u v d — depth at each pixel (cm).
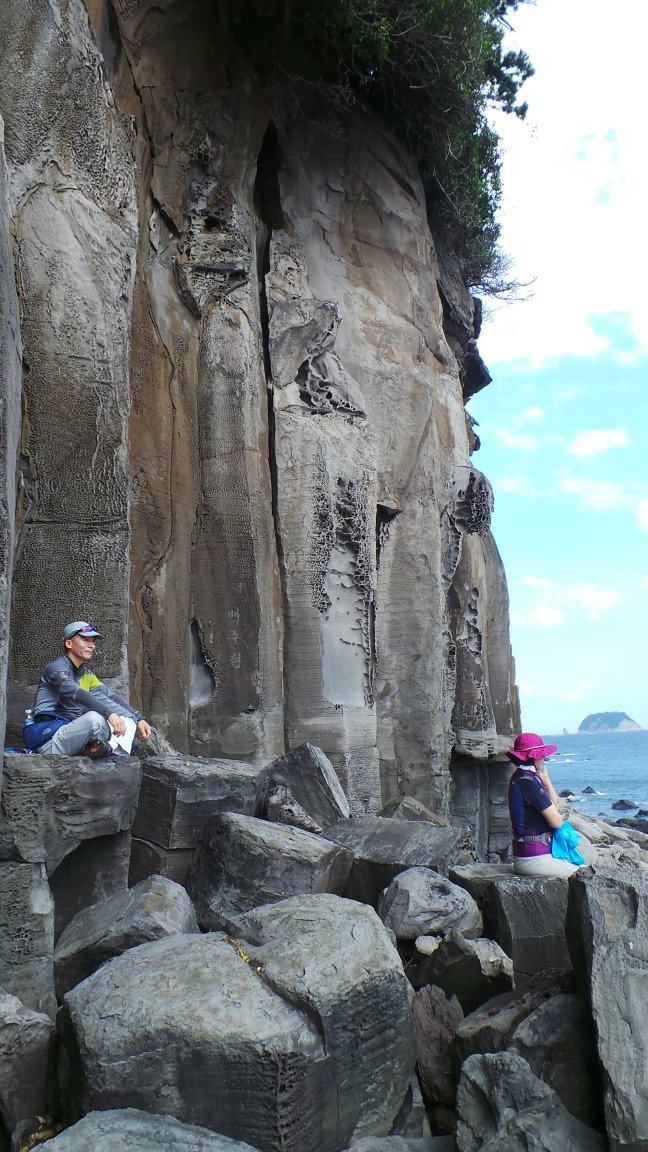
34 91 796
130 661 916
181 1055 368
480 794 1571
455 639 1560
